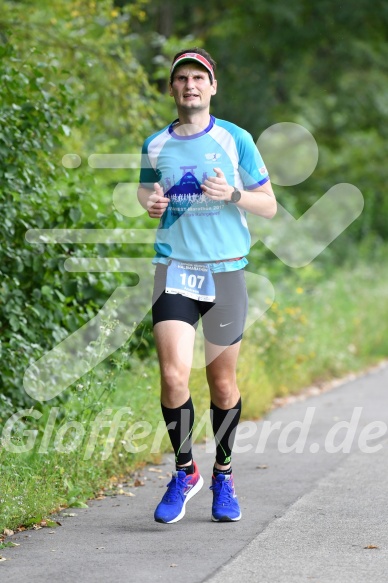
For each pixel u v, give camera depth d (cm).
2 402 1756
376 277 4806
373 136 6128
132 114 2780
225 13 5641
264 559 1231
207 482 1716
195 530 1383
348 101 5944
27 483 1505
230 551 1269
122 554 1265
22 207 1848
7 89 1847
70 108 1909
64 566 1213
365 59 5950
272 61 5850
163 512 1402
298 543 1307
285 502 1548
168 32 4791
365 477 1727
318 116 5822
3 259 1827
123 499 1595
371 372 3425
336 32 5806
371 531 1368
